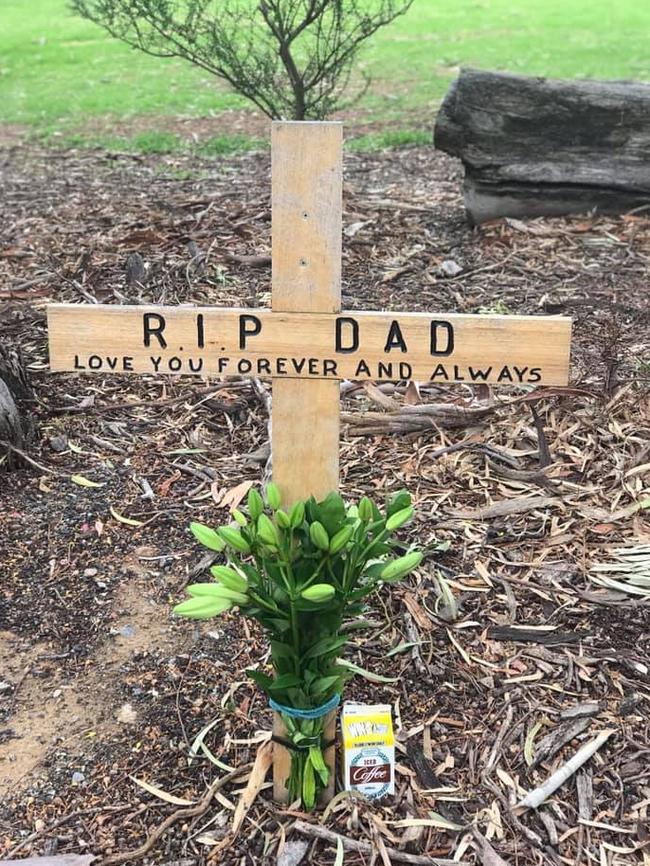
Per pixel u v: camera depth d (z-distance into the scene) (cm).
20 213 377
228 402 227
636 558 170
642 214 342
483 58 754
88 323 119
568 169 337
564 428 209
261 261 305
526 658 152
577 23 926
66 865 121
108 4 376
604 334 254
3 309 278
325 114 375
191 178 432
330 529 116
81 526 183
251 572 118
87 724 143
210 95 652
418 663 151
